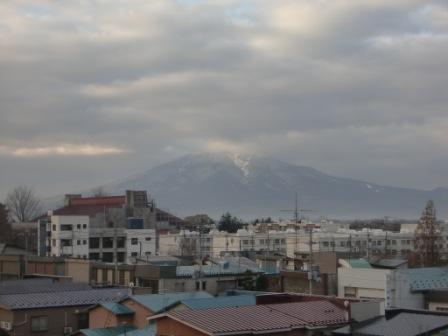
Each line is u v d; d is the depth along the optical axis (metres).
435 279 60.53
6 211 160.88
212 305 46.28
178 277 69.38
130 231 147.00
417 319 39.16
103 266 78.62
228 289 68.94
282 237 166.75
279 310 39.69
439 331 37.34
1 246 113.81
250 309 39.56
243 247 162.62
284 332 36.44
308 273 67.62
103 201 178.00
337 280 67.69
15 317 55.69
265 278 72.44
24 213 190.88
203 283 69.62
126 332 47.44
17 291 61.31
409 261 101.88
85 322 58.34
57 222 142.25
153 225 176.38
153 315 43.59
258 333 35.44
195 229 182.88
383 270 63.00
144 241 148.38
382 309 41.41
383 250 156.50
